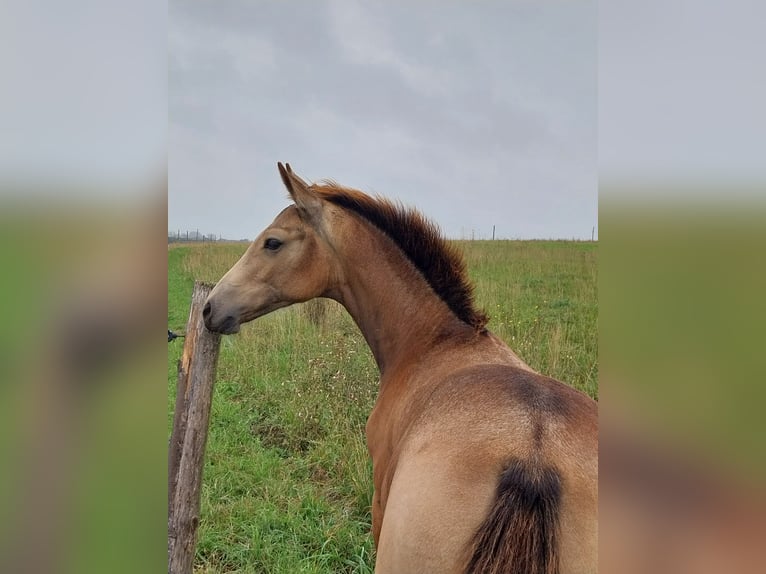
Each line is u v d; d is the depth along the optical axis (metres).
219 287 2.74
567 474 1.47
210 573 3.28
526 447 1.53
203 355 2.81
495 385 1.85
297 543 3.52
